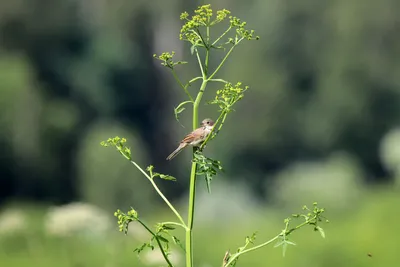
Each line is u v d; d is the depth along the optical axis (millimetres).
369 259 22766
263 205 44594
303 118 57812
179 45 63406
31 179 49312
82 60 59969
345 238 24656
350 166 45656
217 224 34906
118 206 43125
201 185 44188
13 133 48844
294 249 22531
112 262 14789
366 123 57375
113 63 60844
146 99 61875
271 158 57469
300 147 57844
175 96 61438
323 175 40688
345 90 57906
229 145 57031
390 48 58656
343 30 58562
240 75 57844
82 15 61469
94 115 58375
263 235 29734
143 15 64125
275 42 58688
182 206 41906
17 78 50031
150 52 63469
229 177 56594
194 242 24828
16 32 57781
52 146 50250
